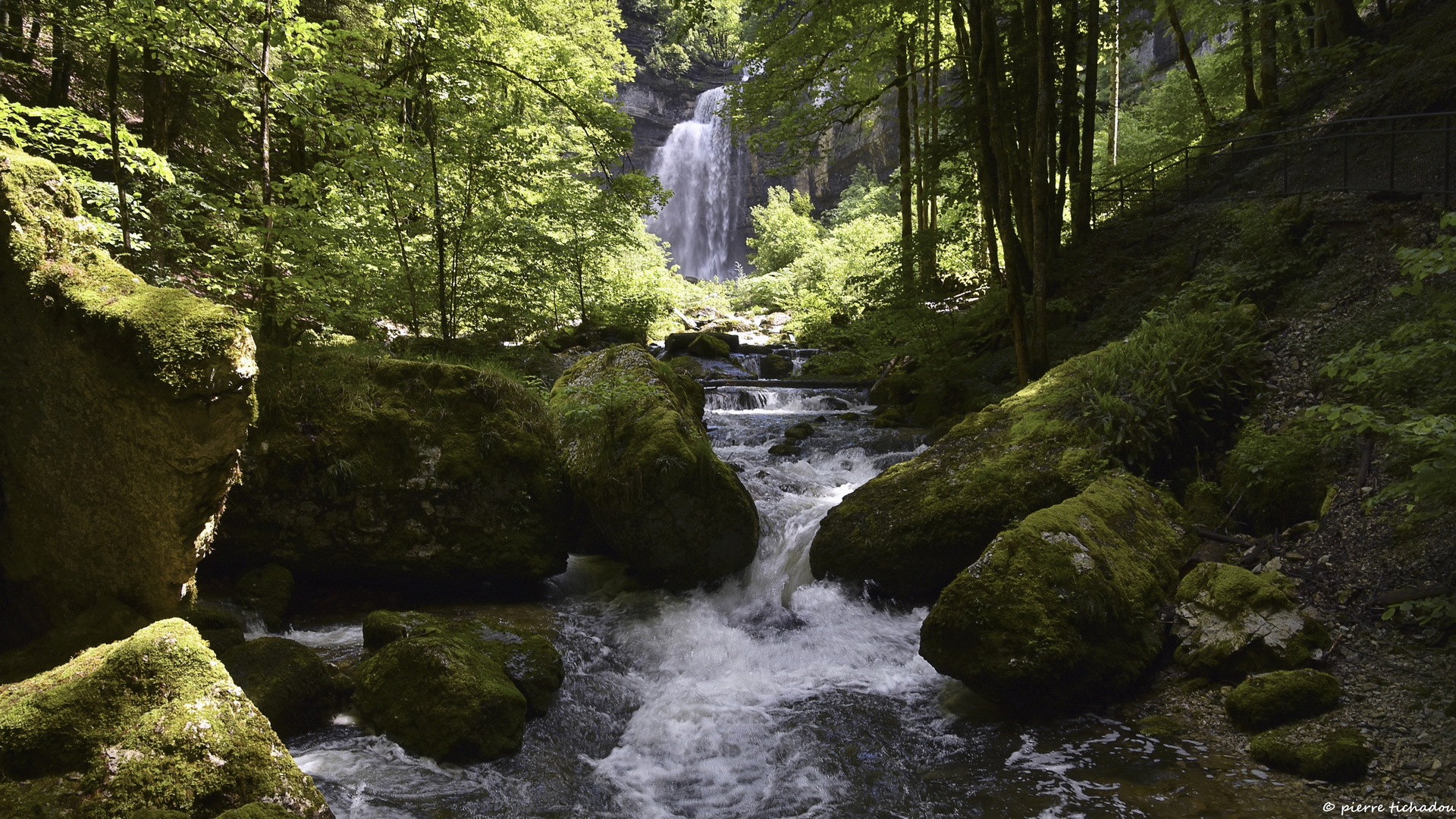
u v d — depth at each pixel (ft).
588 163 43.11
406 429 22.48
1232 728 14.93
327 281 25.49
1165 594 18.67
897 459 32.04
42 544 14.40
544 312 50.80
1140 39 55.36
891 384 45.14
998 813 13.00
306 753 14.71
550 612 21.94
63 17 25.63
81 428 13.79
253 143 44.04
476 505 22.80
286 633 19.98
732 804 13.92
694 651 20.27
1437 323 13.91
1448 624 15.05
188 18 23.30
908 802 13.60
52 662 13.11
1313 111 45.14
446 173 33.86
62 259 13.97
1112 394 24.09
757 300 101.71
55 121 21.54
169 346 12.89
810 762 15.15
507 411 24.18
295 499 21.42
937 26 55.11
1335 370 15.06
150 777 10.41
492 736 15.28
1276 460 20.11
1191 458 22.85
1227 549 19.47
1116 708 16.55
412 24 30.86
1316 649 15.69
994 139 35.32
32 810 9.86
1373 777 12.66
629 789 14.43
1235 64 57.77
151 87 40.06
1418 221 26.99
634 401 24.50
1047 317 41.06
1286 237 30.55
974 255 69.41
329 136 29.60
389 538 22.02
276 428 21.38
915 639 20.99
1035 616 16.38
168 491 13.65
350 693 16.78
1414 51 41.47
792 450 34.35
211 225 25.00
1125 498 20.27
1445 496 15.92
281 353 22.44
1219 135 52.80
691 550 23.00
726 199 149.07
